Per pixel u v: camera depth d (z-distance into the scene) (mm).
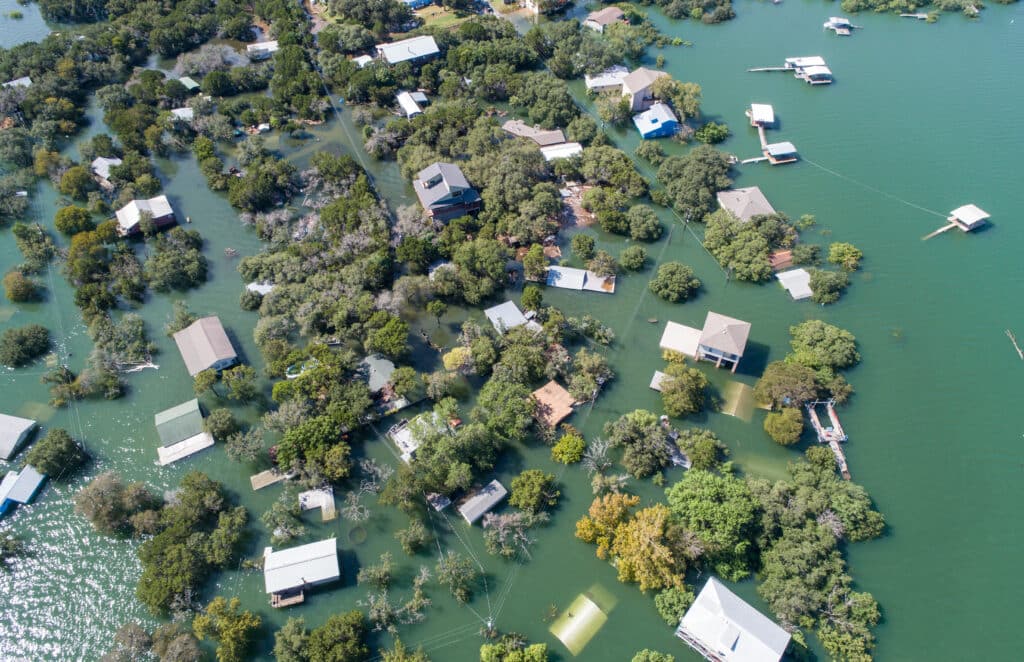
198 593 86938
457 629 84188
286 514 92438
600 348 117062
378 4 198250
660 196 143875
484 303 124812
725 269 131000
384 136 157375
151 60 195750
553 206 137000
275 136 165000
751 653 76500
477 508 93562
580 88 182375
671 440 102250
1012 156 156500
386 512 95375
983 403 108688
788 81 184500
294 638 78938
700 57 194250
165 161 158875
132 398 110688
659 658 78750
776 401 105938
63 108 165750
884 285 127500
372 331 112250
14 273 126875
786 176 152000
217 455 102188
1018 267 130625
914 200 145125
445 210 138500
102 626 85625
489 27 191375
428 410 107438
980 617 85000
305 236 135000
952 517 94812
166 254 130000
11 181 146750
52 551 92562
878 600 86188
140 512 93562
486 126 154625
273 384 111938
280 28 197250
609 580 88750
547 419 104062
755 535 89938
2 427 103875
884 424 106062
